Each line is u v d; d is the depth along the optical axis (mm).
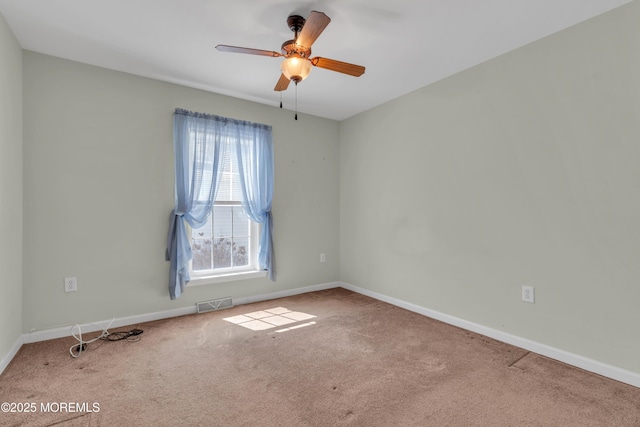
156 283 3094
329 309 3441
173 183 3184
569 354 2215
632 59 1941
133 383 1943
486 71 2707
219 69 2891
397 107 3557
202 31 2314
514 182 2518
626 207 1979
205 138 3285
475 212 2797
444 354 2363
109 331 2779
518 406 1734
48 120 2615
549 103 2312
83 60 2723
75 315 2721
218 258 3520
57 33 2320
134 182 2986
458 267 2945
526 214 2447
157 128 3102
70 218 2699
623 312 1993
